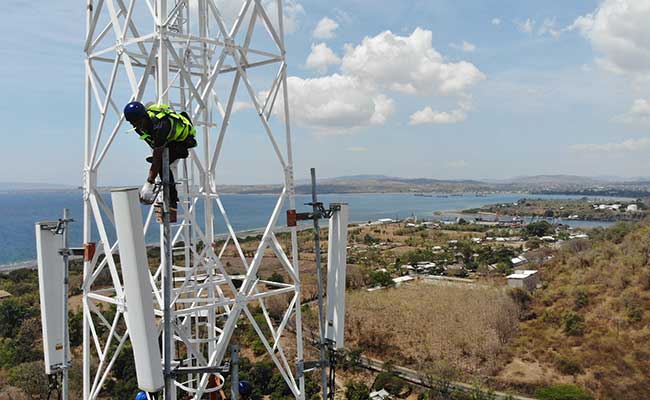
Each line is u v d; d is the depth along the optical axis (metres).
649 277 57.16
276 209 11.84
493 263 96.94
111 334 11.18
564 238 129.88
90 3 11.39
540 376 42.62
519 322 55.38
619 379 40.47
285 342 46.44
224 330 11.20
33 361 40.25
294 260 11.94
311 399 35.59
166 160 8.04
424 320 54.28
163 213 8.08
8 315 51.59
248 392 11.89
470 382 42.34
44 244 10.96
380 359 48.00
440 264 97.12
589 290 59.50
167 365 8.08
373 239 148.38
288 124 12.14
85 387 11.38
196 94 11.14
